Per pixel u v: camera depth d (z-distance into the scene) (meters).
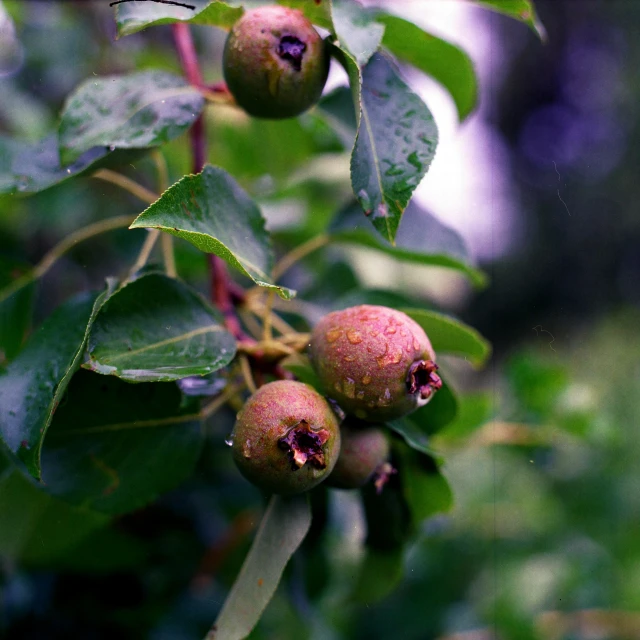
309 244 0.35
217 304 0.29
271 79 0.26
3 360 0.32
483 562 0.55
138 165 0.41
